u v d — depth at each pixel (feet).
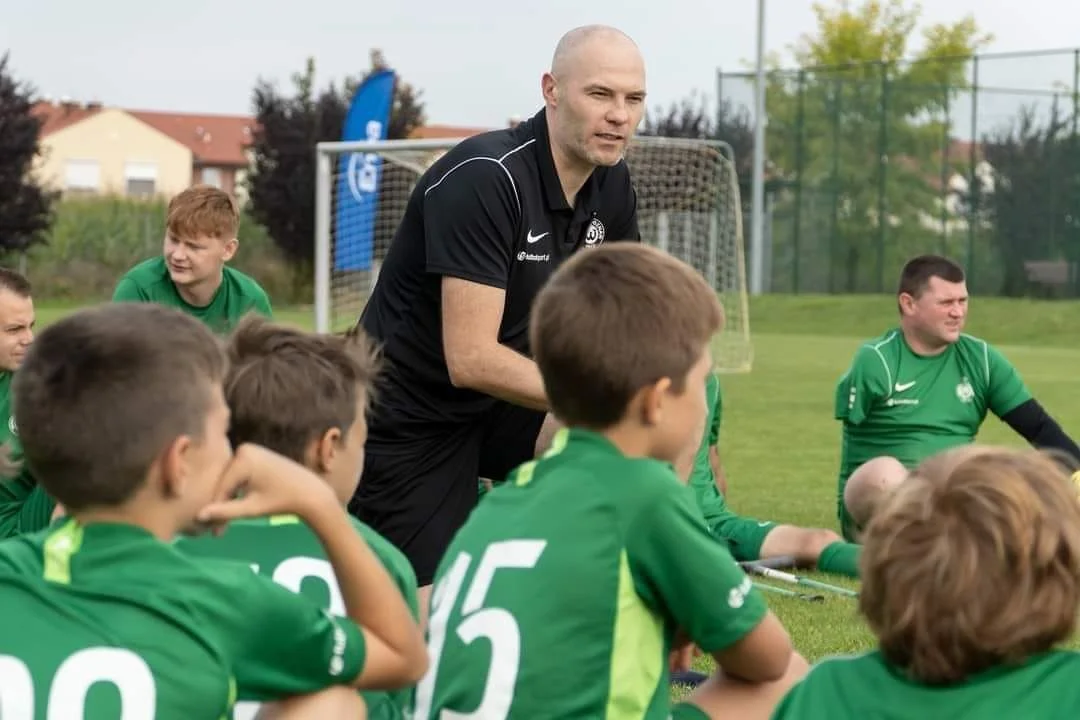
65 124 250.78
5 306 19.39
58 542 8.49
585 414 9.86
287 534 10.73
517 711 9.29
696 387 9.89
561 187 17.58
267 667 8.80
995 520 7.43
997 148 114.11
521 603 9.43
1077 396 61.26
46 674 8.16
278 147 156.66
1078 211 111.34
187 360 8.50
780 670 10.36
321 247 53.26
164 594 8.38
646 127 158.20
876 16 201.87
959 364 26.50
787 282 121.60
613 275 9.73
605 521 9.53
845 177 118.73
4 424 19.40
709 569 9.66
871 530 7.95
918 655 7.69
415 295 17.80
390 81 59.36
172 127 274.98
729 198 79.71
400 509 18.16
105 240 142.51
